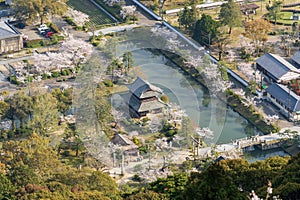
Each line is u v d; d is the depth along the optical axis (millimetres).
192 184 198375
